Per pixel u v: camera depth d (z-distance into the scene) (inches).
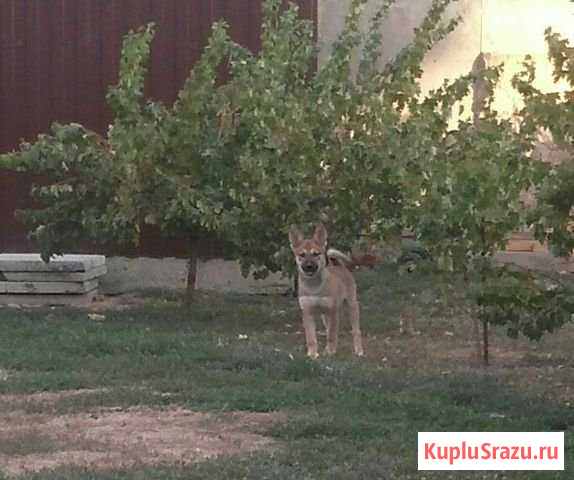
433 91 558.9
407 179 474.0
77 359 442.3
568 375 437.7
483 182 406.3
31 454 321.4
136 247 634.8
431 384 402.9
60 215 554.3
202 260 596.4
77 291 601.6
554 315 377.7
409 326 538.9
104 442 331.9
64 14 653.9
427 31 551.2
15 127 657.0
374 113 526.9
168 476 293.3
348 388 397.4
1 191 650.2
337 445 324.8
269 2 549.6
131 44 535.2
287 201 520.1
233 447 326.0
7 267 600.7
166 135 526.3
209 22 647.8
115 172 531.8
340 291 473.1
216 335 505.4
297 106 516.4
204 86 537.6
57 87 655.1
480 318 389.7
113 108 534.9
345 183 521.3
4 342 476.7
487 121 471.8
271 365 427.5
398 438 330.6
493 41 692.1
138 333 497.7
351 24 553.9
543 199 387.2
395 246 519.5
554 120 391.9
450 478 296.7
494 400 381.7
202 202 518.9
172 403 377.1
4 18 654.5
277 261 518.6
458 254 414.3
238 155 528.4
